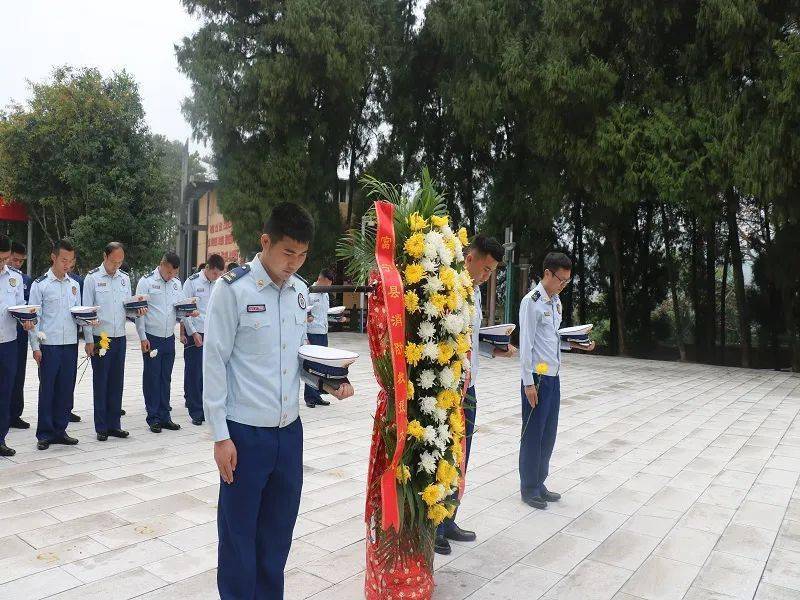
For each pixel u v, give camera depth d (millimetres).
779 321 15148
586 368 13305
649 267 16953
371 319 2914
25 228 24156
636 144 12680
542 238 17109
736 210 13859
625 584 3221
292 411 2602
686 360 16438
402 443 2643
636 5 12398
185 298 6695
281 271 2521
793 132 10633
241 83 16234
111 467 4980
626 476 5168
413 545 2842
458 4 14750
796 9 11383
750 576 3336
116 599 2879
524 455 4367
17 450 5449
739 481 5059
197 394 6684
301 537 3691
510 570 3361
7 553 3348
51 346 5473
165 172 26156
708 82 12281
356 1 16219
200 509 4066
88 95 18859
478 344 3879
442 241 2881
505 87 14453
